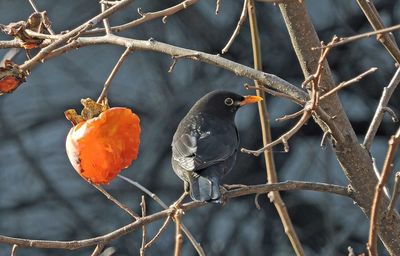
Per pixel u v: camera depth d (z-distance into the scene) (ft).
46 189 52.44
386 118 50.60
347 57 51.13
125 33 52.90
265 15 51.44
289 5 22.53
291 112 50.85
